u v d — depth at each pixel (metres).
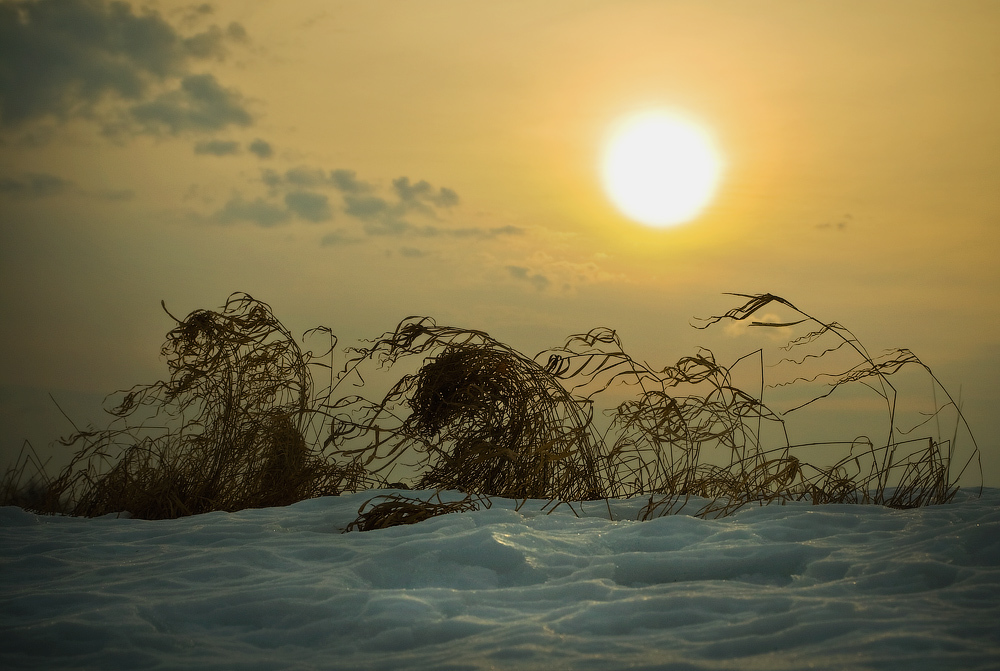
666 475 6.14
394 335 6.68
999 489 6.49
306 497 7.10
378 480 7.04
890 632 2.96
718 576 4.05
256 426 7.22
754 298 6.04
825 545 4.31
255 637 3.32
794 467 5.71
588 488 6.46
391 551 4.36
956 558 3.92
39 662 3.04
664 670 2.73
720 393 6.10
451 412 6.78
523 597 3.67
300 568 4.34
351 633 3.30
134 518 6.79
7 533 5.61
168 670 2.92
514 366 6.68
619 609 3.38
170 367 7.45
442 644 3.11
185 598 3.74
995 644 2.85
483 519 5.20
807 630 3.02
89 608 3.65
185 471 7.20
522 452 6.43
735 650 2.91
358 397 6.87
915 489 5.98
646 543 4.54
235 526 5.57
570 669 2.76
